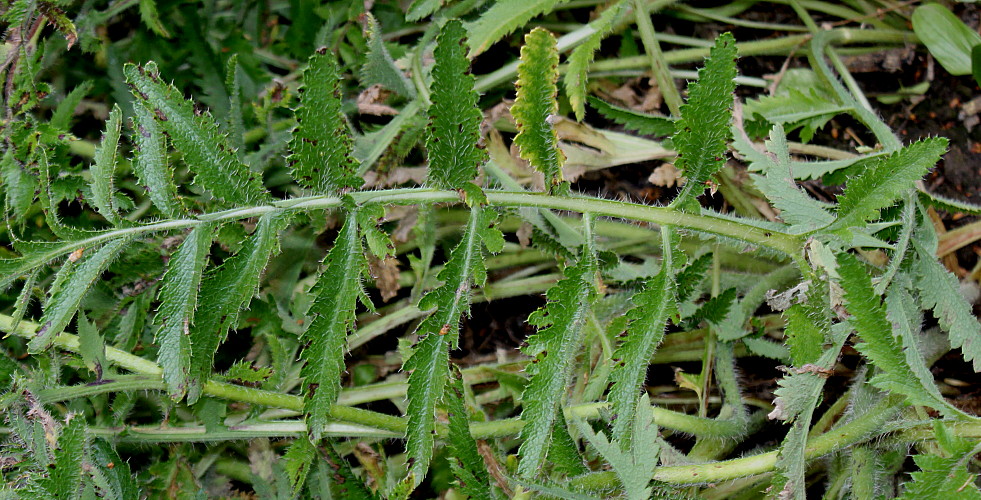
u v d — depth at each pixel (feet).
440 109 1.39
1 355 1.52
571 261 1.69
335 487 1.58
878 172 1.38
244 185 1.41
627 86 1.96
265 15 1.96
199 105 1.89
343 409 1.54
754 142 1.81
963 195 1.86
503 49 1.97
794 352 1.44
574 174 1.82
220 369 1.75
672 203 1.43
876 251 1.74
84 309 1.68
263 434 1.57
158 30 1.79
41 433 1.45
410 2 1.92
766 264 1.77
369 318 1.82
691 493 1.55
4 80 1.57
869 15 1.95
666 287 1.40
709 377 1.67
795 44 1.94
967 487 1.33
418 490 1.70
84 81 1.79
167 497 1.62
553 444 1.47
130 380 1.51
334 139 1.40
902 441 1.49
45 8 1.60
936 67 1.93
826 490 1.61
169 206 1.40
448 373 1.41
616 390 1.40
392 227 1.81
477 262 1.41
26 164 1.55
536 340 1.38
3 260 1.37
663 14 2.01
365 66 1.76
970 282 1.78
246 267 1.40
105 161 1.39
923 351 1.62
